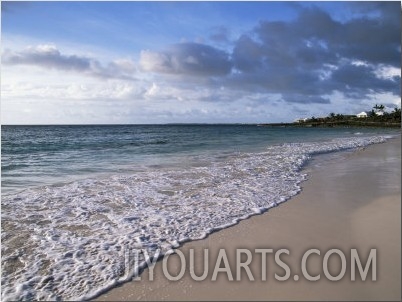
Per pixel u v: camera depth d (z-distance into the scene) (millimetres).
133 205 6914
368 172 10305
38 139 34531
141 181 9383
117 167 12242
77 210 6551
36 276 4016
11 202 7082
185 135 45219
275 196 7539
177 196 7652
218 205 6871
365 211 6012
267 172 10797
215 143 26469
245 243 4848
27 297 3602
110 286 3799
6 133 54062
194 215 6203
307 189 8156
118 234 5281
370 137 35000
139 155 16719
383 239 4691
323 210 6242
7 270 4145
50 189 8352
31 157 15977
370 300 3352
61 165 12914
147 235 5230
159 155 16641
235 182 9203
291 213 6148
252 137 38156
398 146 20281
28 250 4695
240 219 5910
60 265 4273
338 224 5406
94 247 4793
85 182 9250
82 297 3602
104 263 4324
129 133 53969
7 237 5141
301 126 131250
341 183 8727
